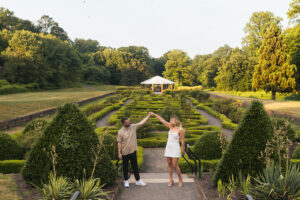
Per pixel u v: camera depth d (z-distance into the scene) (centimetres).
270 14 4106
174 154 433
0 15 5366
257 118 401
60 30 7425
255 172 387
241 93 3700
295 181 324
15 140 682
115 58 8038
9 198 341
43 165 396
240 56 4334
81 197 329
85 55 7688
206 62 6500
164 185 459
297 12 2738
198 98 2739
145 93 3888
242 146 397
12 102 2175
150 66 8550
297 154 626
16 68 4281
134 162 449
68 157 398
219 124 1405
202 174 501
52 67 5331
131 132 439
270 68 2755
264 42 2858
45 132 416
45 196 332
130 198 398
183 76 6600
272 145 384
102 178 411
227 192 373
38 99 2562
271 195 323
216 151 634
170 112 1301
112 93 4012
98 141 432
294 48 2841
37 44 4697
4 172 588
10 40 4428
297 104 1912
